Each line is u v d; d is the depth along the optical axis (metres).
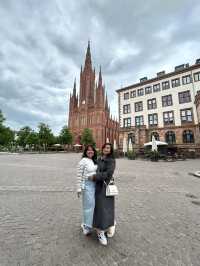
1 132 45.69
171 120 33.59
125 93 40.91
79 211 4.54
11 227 3.59
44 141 54.41
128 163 18.00
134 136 36.69
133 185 7.79
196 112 30.67
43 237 3.19
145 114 37.12
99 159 3.38
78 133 78.31
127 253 2.72
